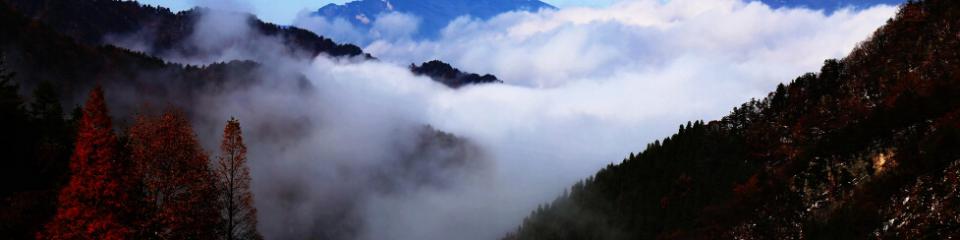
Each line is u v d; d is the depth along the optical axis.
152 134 33.88
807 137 105.19
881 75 99.88
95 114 31.98
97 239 30.94
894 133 63.22
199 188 34.12
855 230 53.44
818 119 107.62
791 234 65.31
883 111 72.62
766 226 72.00
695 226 101.44
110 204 31.20
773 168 98.62
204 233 34.19
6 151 41.75
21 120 46.19
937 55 87.31
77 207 30.84
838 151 71.19
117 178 31.66
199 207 34.03
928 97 66.62
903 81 88.44
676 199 124.50
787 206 71.25
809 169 74.00
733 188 107.56
